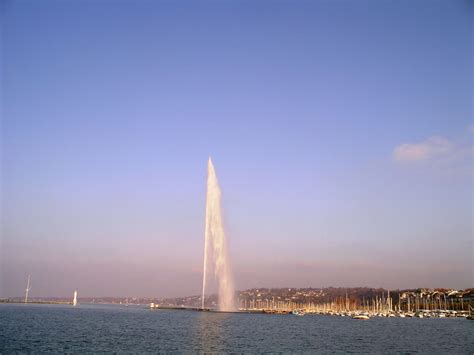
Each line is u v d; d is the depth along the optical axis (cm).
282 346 9050
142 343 8931
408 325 17725
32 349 7900
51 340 9288
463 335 12750
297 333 12375
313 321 19738
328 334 12350
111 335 10531
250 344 9212
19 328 12194
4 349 7856
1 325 13162
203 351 8019
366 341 10512
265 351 8244
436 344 10125
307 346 9169
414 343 10262
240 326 14188
